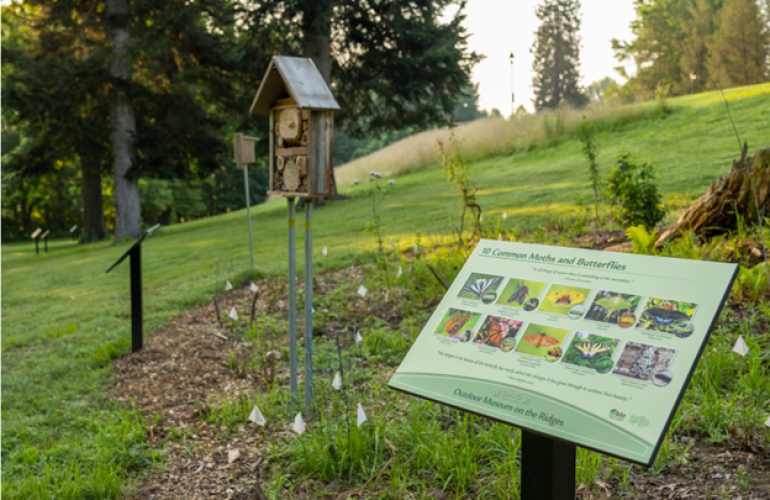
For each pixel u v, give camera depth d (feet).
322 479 11.00
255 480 11.33
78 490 11.09
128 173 71.00
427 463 10.77
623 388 6.12
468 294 8.25
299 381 15.72
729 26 135.03
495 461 10.24
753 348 12.86
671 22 170.81
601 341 6.67
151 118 80.94
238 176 156.25
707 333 6.10
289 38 58.44
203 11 72.95
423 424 11.72
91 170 85.15
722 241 18.83
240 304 25.29
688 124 52.85
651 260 7.19
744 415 10.44
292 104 13.87
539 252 8.24
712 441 10.34
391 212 46.16
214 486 11.24
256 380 16.60
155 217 138.10
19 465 12.76
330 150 13.60
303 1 56.18
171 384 17.17
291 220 14.40
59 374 20.03
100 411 15.60
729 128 46.88
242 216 77.77
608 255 7.57
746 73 134.62
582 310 7.13
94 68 65.36
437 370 7.45
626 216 22.43
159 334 22.62
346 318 20.98
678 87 155.33
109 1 70.69
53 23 70.74
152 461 12.43
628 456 5.59
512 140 69.56
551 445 6.70
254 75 66.54
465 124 83.61
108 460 12.38
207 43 68.33
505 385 6.82
